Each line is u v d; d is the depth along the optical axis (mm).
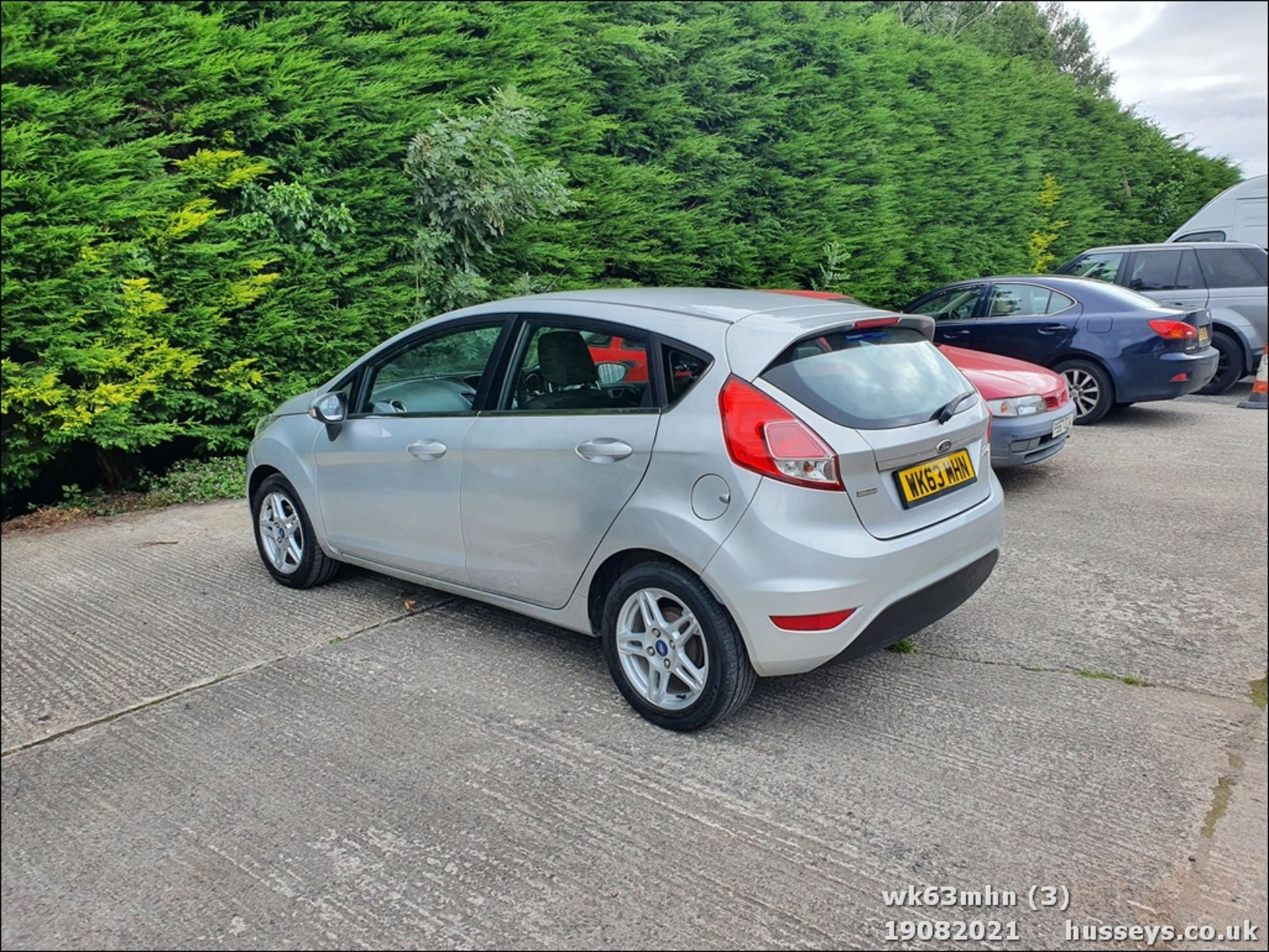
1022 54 27156
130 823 2701
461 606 4379
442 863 2492
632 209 9234
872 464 2904
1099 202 19125
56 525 6004
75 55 5934
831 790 2801
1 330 5578
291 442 4477
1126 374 8203
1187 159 21172
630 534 3082
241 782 2900
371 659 3793
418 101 7531
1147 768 2893
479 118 7398
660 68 10031
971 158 14469
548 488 3334
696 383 2986
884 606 2902
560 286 8555
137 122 6277
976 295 9070
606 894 2361
